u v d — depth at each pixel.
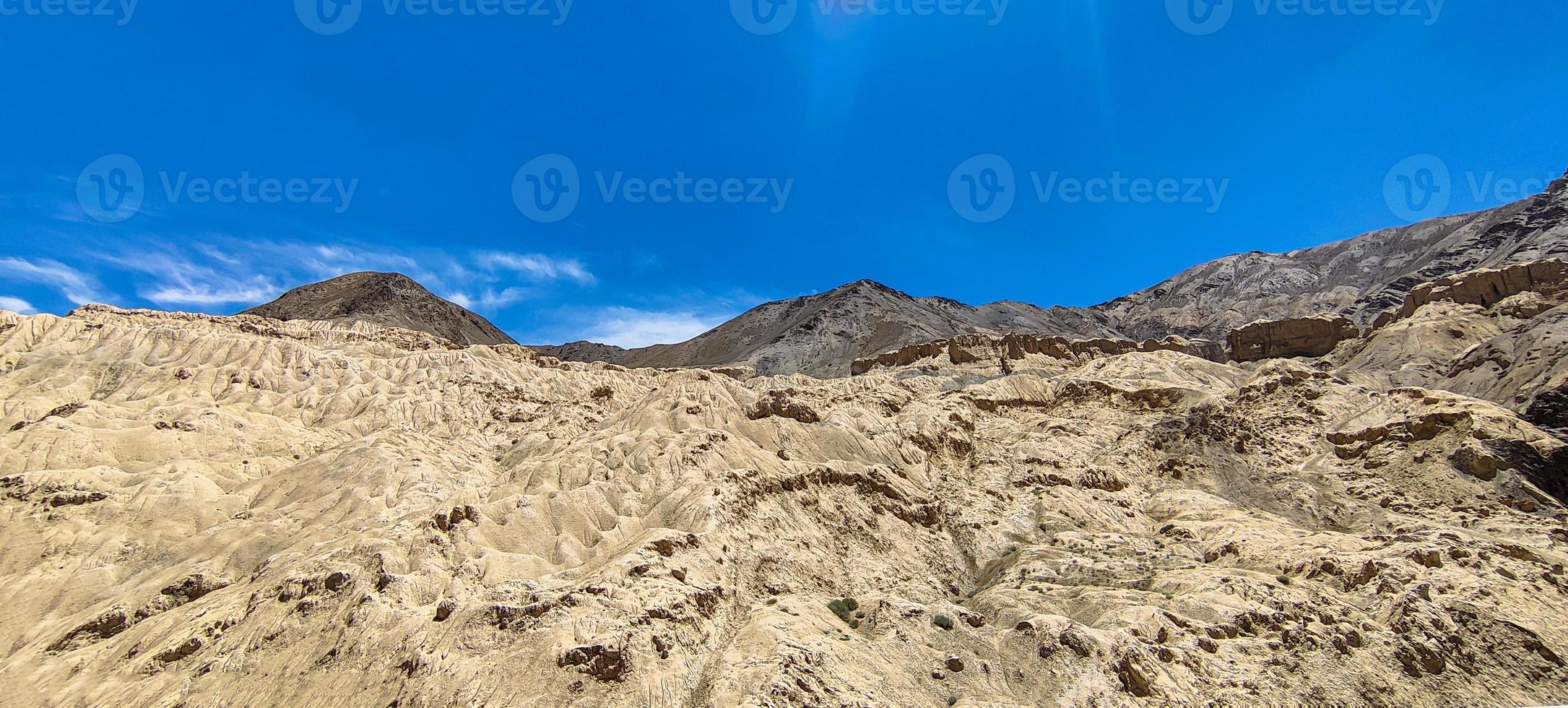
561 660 35.53
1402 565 46.38
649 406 77.31
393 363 103.31
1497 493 61.53
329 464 64.25
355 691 35.34
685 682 36.66
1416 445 69.75
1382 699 37.44
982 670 39.72
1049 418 88.19
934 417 82.31
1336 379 88.06
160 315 116.88
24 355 82.00
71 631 42.72
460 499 53.97
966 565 58.94
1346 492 67.31
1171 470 74.44
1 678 39.06
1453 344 111.62
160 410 72.31
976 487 70.94
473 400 95.50
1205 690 37.47
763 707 33.62
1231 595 44.88
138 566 50.56
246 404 81.38
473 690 34.25
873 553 56.62
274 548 52.06
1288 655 39.88
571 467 61.44
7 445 60.94
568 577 44.84
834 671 37.44
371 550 44.81
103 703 36.12
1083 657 39.19
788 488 59.38
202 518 56.16
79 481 56.75
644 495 57.47
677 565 45.25
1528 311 115.69
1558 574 47.41
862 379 105.94
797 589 49.44
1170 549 57.72
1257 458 75.38
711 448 63.34
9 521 52.69
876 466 66.88
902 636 42.56
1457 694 37.84
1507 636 40.62
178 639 39.56
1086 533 61.72
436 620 39.06
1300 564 50.12
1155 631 40.97
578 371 116.38
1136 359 110.38
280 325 124.75
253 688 36.38
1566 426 71.25
